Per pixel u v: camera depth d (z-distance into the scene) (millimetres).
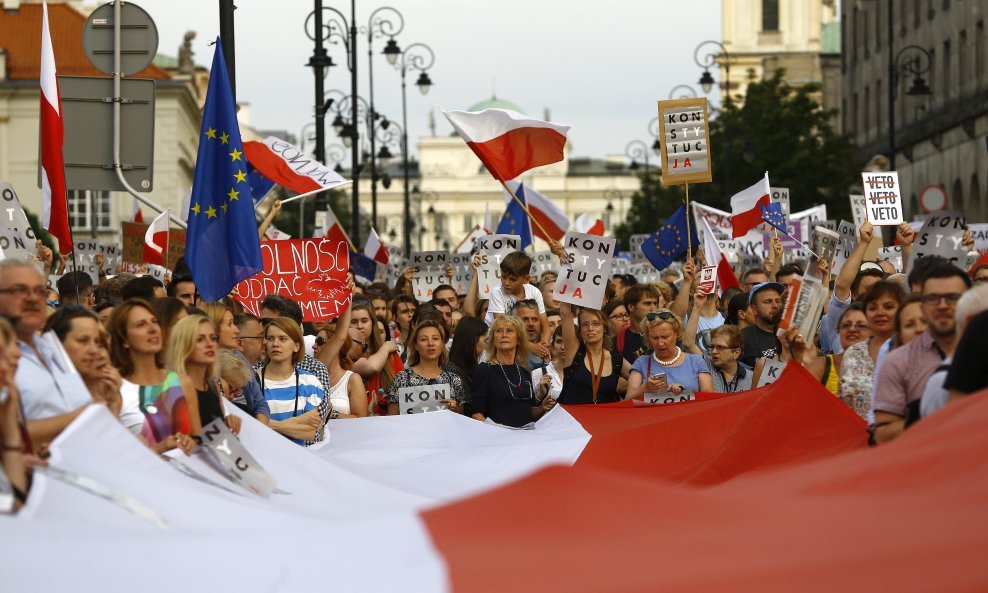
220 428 7438
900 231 13500
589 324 11891
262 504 6734
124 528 5391
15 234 11383
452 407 11430
